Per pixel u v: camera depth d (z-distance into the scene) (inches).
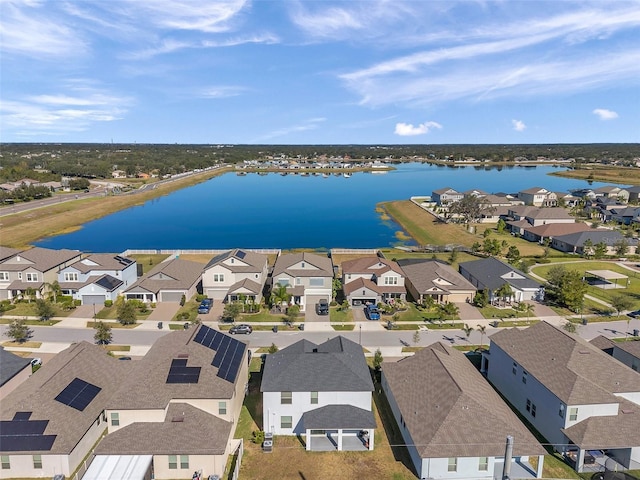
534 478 1198.9
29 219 5118.1
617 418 1290.6
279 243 4362.7
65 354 1566.2
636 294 2711.6
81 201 6412.4
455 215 5315.0
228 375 1416.1
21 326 2012.8
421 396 1386.6
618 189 6082.7
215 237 4662.9
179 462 1189.1
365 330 2190.0
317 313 2399.1
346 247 4178.2
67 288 2546.8
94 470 1115.3
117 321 2273.6
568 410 1279.5
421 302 2532.0
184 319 2305.6
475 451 1160.2
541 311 2434.8
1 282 2583.7
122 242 4461.1
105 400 1392.7
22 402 1277.1
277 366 1476.4
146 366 1421.0
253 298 2442.2
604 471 1222.9
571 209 5536.4
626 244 3585.1
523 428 1257.4
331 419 1317.7
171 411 1280.8
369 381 1403.8
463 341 2066.9
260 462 1262.3
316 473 1219.9
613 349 1760.6
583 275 3043.8
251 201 7066.9
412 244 4281.5
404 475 1214.3
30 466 1182.9
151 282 2566.4
